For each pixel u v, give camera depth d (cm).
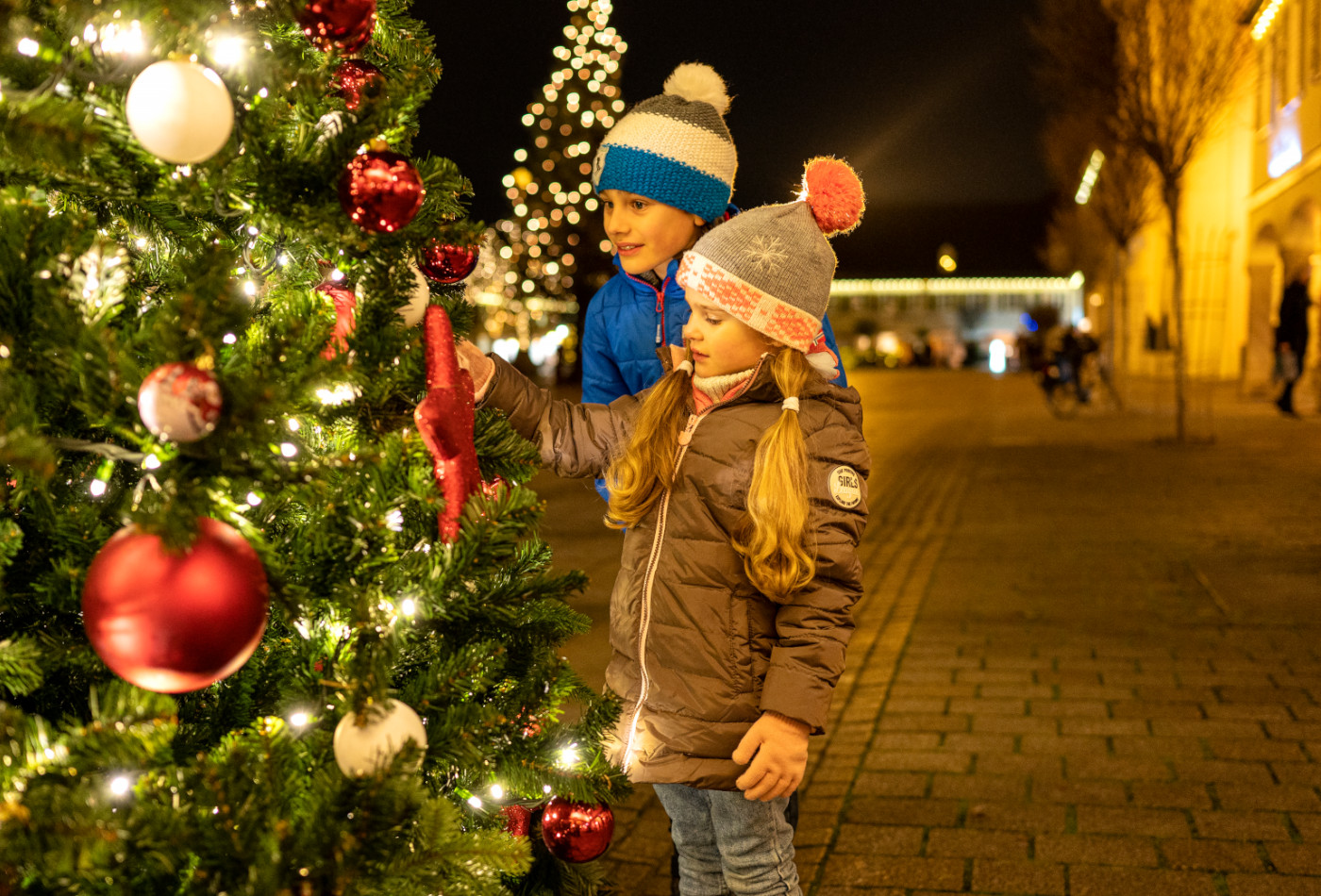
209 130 142
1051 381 2184
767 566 203
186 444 141
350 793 145
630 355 278
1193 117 1354
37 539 160
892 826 347
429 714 178
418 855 152
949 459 1464
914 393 3428
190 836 136
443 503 170
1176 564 727
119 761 138
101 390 139
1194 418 1792
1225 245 2631
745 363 225
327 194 161
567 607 206
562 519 1030
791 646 208
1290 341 1739
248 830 141
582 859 209
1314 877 307
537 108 2388
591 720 197
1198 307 2859
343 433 182
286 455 161
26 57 147
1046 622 598
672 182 256
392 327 171
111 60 147
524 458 203
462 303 216
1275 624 571
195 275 150
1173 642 548
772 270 218
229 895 139
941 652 548
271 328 160
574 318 2641
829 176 233
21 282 140
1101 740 417
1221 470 1188
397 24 190
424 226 176
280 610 183
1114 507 974
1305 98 1862
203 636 135
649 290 275
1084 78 1412
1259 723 429
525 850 160
